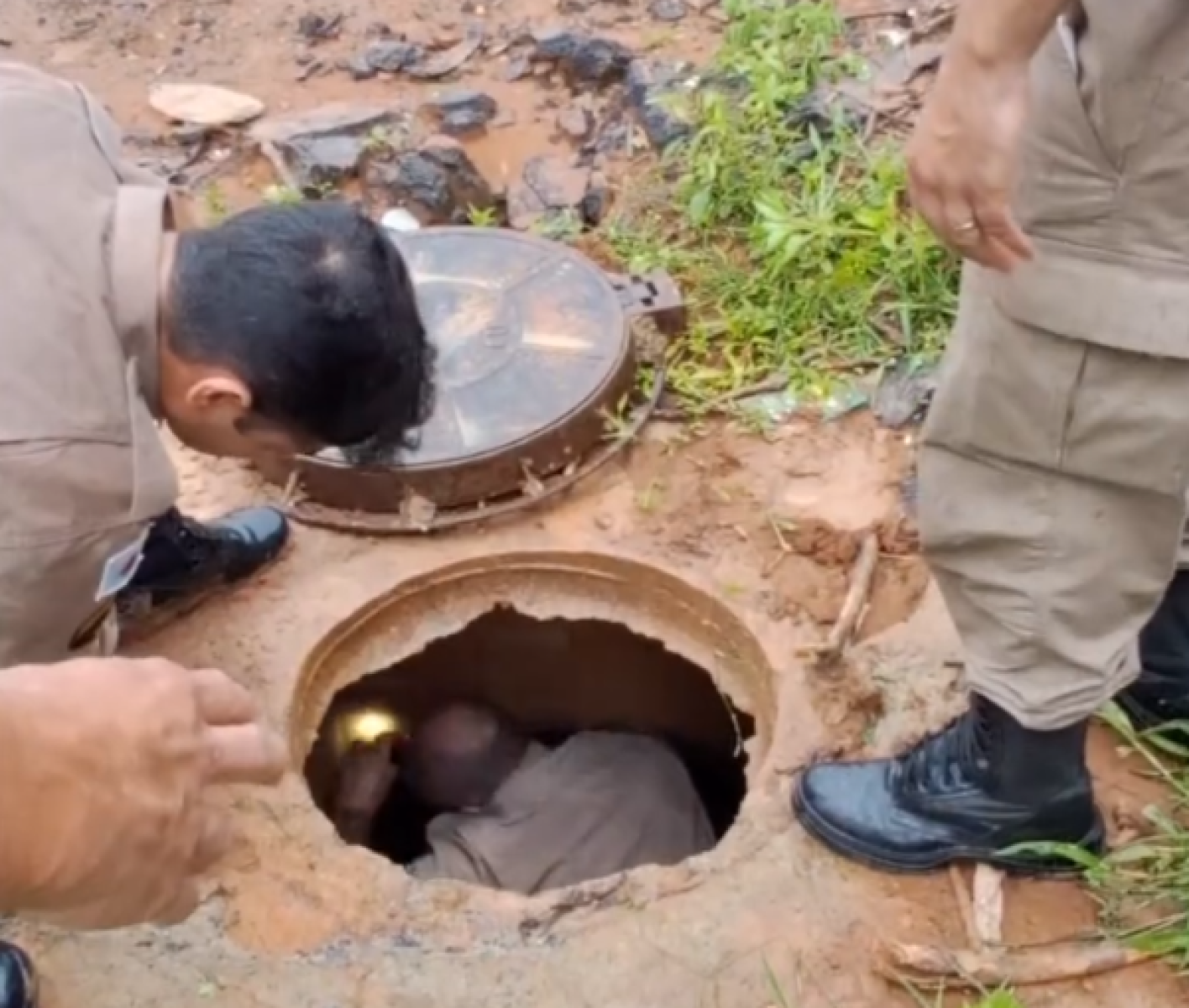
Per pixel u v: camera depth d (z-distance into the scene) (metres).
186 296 1.99
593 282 3.08
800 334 3.10
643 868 2.38
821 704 2.57
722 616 2.74
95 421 1.98
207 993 2.25
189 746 1.06
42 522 1.97
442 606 2.84
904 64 3.61
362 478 2.81
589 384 2.91
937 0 3.77
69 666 1.03
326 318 1.98
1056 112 1.74
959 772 2.29
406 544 2.84
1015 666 2.11
